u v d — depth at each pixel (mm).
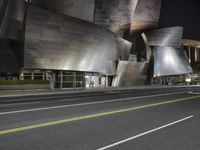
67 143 5293
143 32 57312
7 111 10422
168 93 24125
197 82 65062
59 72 33344
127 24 49500
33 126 7172
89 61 36562
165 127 7195
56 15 31438
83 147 4984
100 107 12094
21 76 29734
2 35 27984
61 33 31969
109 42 40938
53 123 7680
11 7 28344
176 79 61438
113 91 28266
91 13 40938
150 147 5027
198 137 5957
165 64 55344
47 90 28500
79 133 6297
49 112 10188
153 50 54344
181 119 8641
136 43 58594
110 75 42000
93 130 6684
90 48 36562
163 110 11109
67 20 32844
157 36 56375
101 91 28312
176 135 6164
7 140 5523
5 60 27781
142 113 10102
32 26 28719
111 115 9477
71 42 33375
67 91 26547
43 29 29875
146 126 7324
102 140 5574
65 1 37344
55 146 5047
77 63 34562
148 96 19922
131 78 44219
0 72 27203
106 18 45125
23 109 11141
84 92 26281
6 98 18000
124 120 8359
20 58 29078
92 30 36906
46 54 30375
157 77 53812
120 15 47375
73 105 12945
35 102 14586
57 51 31609
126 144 5242
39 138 5727
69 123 7707
